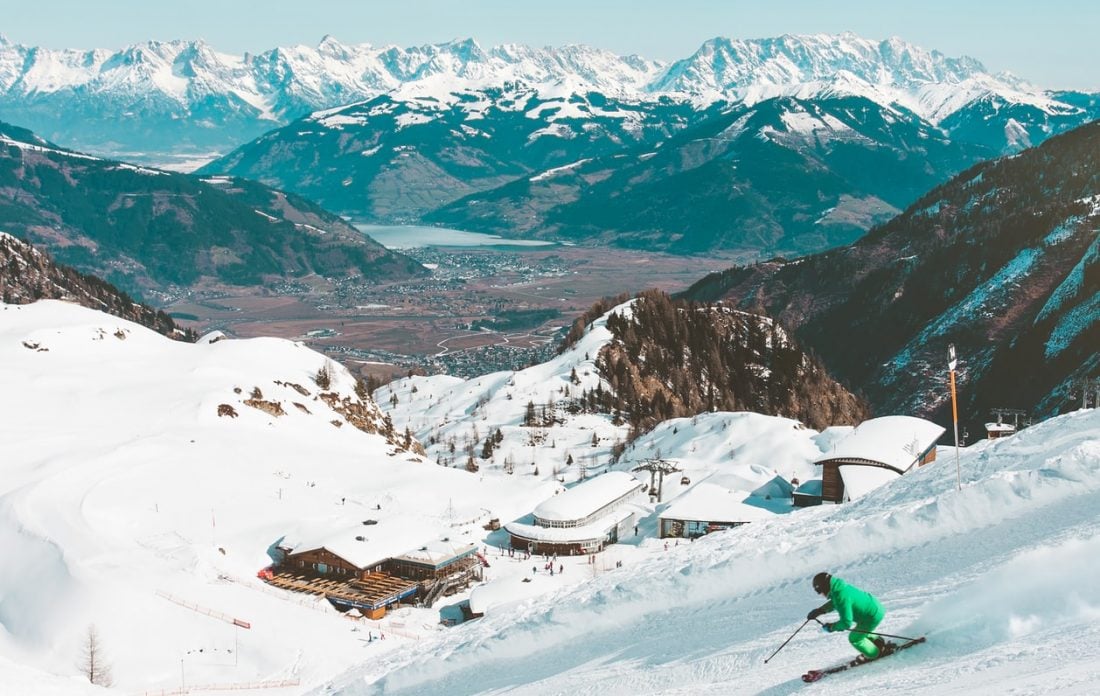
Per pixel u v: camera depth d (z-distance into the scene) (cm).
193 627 9544
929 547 3177
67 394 16338
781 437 19162
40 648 9031
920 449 14288
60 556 10456
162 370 18525
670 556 4912
